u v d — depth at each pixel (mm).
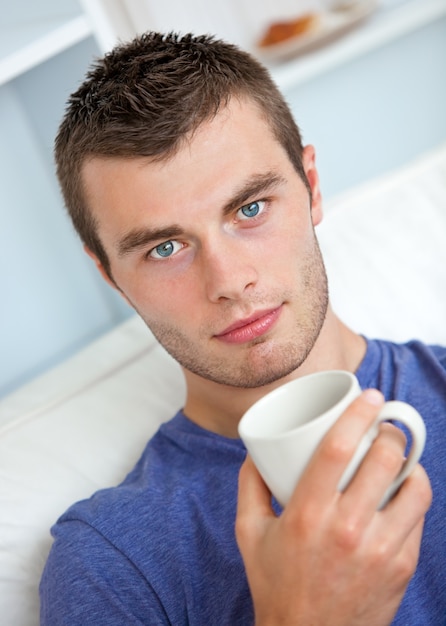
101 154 941
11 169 1773
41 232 1822
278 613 701
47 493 1147
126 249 971
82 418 1233
